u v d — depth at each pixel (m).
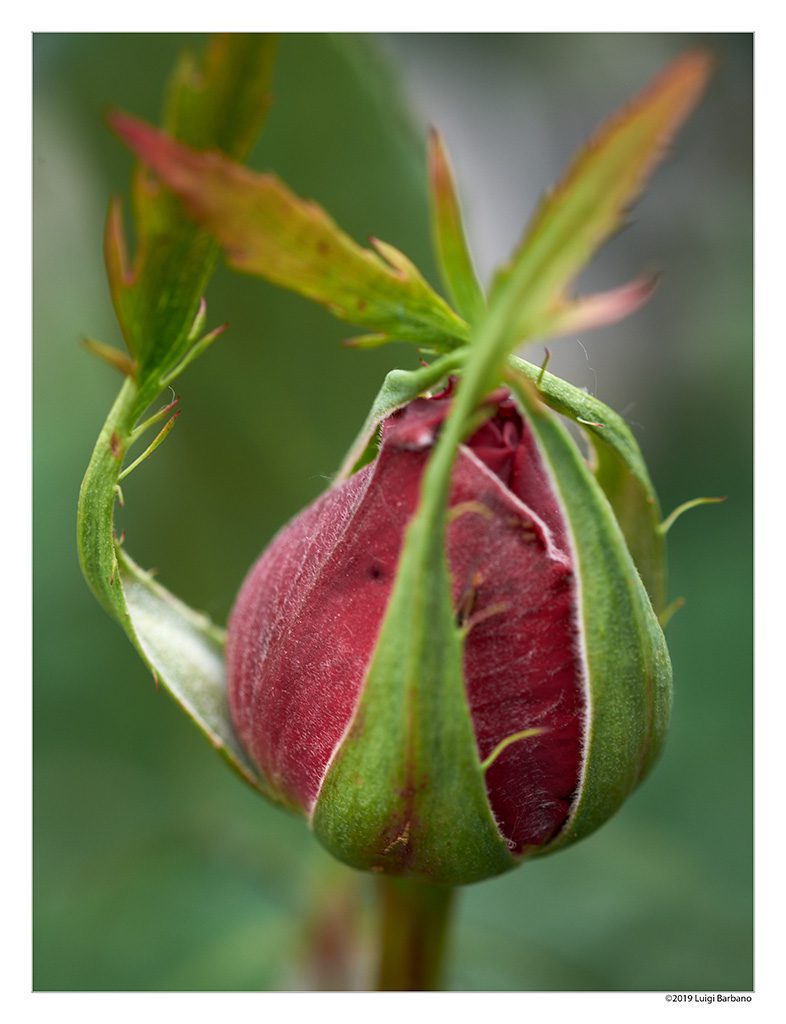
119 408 0.13
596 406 0.14
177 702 0.14
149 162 0.11
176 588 0.18
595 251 0.11
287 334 0.17
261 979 0.18
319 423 0.17
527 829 0.13
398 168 0.17
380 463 0.13
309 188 0.17
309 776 0.13
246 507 0.17
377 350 0.17
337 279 0.12
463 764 0.12
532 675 0.13
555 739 0.13
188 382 0.17
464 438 0.13
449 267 0.12
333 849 0.13
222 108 0.12
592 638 0.13
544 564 0.13
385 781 0.13
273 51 0.12
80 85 0.17
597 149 0.11
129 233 0.17
